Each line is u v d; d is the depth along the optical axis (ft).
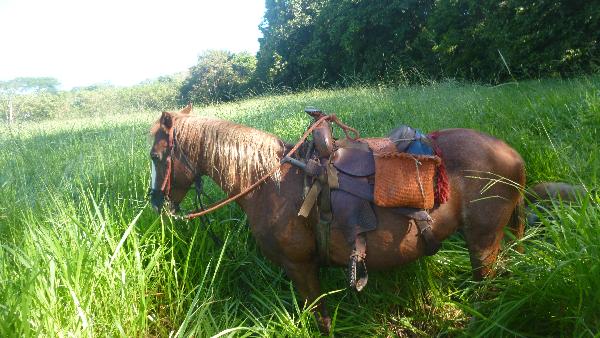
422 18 57.47
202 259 10.96
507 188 8.79
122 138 21.43
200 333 8.60
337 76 69.92
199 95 73.10
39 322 7.63
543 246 8.45
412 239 8.50
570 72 34.63
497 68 41.27
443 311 10.25
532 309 8.38
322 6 71.41
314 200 8.43
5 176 16.60
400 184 8.13
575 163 12.45
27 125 35.19
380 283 10.79
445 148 8.88
